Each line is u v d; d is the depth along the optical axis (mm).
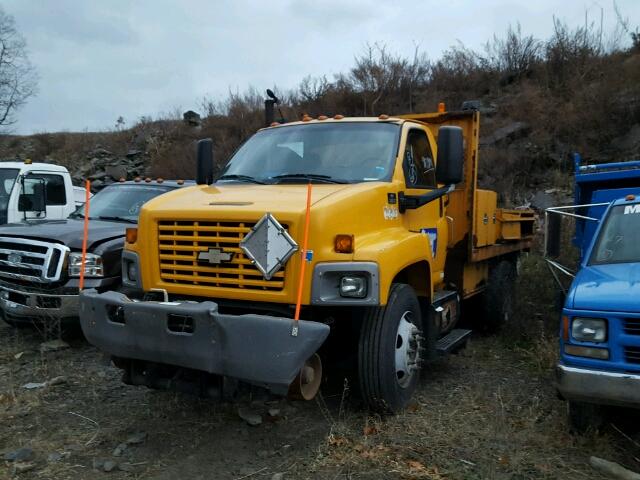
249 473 3959
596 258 5141
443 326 5945
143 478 3914
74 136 29656
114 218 8180
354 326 4844
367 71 19969
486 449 4211
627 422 4684
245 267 4293
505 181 14406
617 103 15047
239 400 4223
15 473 3945
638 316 3914
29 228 7176
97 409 5059
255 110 21641
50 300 6500
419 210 5578
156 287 4633
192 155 20500
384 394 4625
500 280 7703
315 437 4484
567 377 4113
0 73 33156
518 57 19438
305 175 5219
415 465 4004
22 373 5961
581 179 7301
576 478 3865
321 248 4188
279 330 3801
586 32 18859
